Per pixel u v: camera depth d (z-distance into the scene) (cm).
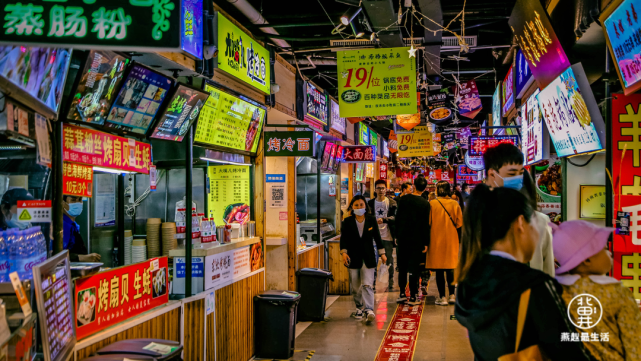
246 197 539
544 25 437
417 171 2575
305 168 871
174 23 203
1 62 184
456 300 168
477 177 1872
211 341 411
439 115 1140
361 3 577
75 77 263
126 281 312
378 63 638
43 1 197
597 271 159
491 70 1090
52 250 258
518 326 140
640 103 334
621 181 337
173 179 495
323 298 653
